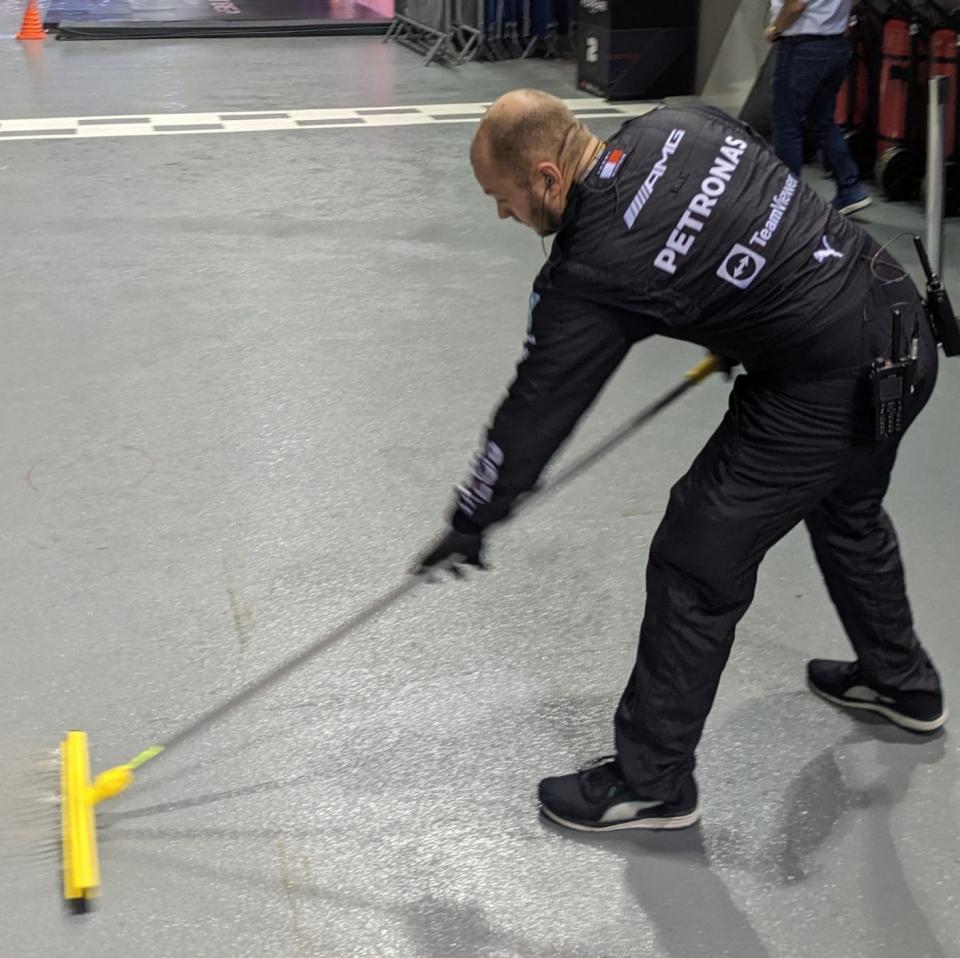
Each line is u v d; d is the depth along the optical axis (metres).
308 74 10.48
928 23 6.50
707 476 2.32
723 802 2.67
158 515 3.68
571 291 2.09
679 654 2.41
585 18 9.46
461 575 2.45
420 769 2.74
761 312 2.13
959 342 2.42
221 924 2.34
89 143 8.04
